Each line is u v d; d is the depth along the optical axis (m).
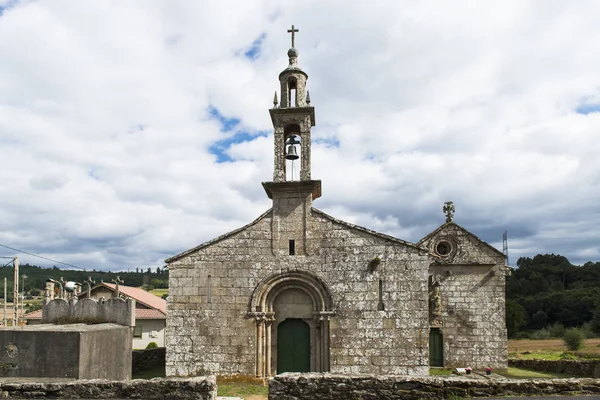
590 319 77.50
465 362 30.31
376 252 22.56
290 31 25.75
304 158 23.67
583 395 14.50
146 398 14.92
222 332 22.38
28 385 15.23
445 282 31.59
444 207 33.25
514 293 93.62
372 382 15.06
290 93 25.17
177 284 22.94
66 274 123.06
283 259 22.91
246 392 19.53
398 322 21.86
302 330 22.77
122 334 21.20
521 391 14.63
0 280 94.81
